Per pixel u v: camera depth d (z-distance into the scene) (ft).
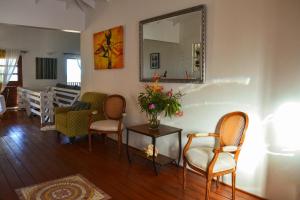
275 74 7.41
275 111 7.48
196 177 9.50
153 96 9.96
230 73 8.51
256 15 7.72
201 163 7.32
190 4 9.69
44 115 18.92
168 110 9.71
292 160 7.24
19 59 25.66
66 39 28.32
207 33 9.12
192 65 9.67
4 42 24.44
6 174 9.60
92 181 9.07
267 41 7.52
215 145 9.07
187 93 10.03
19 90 24.53
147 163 10.88
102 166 10.49
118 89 13.88
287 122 7.25
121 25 13.30
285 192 7.44
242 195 8.18
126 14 12.92
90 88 16.46
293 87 7.07
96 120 13.28
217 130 9.06
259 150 7.93
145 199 7.87
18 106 25.30
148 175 9.65
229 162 7.33
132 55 12.72
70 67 29.01
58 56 28.04
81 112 13.37
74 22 16.15
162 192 8.34
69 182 8.96
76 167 10.36
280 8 7.18
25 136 15.11
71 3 15.67
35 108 20.94
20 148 12.77
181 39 10.00
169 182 9.07
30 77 26.43
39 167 10.32
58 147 13.01
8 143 13.61
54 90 22.45
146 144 12.26
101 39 14.78
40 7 14.78
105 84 14.93
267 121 7.69
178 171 10.07
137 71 12.48
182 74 10.09
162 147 11.30
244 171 8.32
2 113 20.77
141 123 12.45
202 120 9.56
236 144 7.57
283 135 7.37
